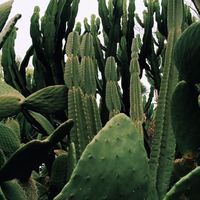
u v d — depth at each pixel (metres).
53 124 2.11
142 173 1.00
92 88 1.60
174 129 1.18
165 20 2.59
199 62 1.12
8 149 1.18
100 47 2.43
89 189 0.96
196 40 1.10
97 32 2.51
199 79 1.15
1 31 1.28
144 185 1.00
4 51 2.40
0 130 1.18
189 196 0.92
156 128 1.31
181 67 1.15
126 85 2.27
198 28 1.09
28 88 2.46
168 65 1.35
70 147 1.28
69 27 2.34
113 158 0.98
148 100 2.66
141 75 2.46
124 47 2.30
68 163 1.28
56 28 2.31
